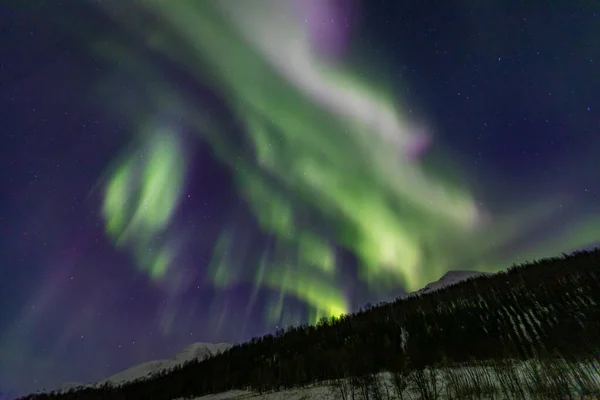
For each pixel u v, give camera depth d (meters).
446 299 123.75
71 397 121.62
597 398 44.56
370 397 63.12
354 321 132.75
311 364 94.38
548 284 100.50
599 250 113.69
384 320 120.75
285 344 128.88
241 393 89.94
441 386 59.47
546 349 64.06
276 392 80.94
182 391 108.38
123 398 115.75
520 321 82.50
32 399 120.81
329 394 69.75
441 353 76.56
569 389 48.09
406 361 76.81
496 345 72.62
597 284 88.69
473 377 59.00
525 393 49.97
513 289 108.12
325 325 140.38
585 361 54.72
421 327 99.25
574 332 66.88
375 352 89.00
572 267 108.38
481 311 97.56
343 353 94.56
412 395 59.31
